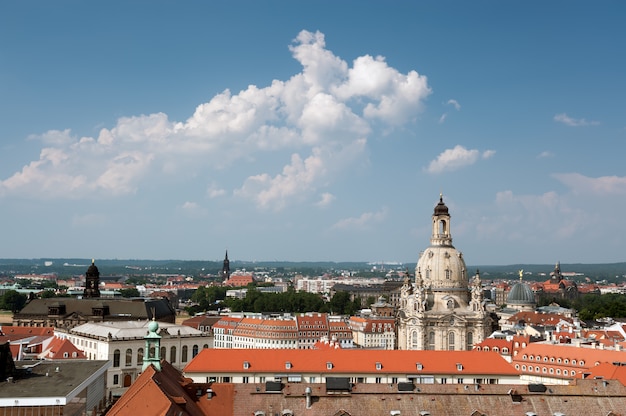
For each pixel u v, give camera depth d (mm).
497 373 182625
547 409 121438
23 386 130000
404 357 186625
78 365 154125
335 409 117875
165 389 105875
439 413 118750
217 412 115688
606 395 125062
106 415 104188
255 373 176750
